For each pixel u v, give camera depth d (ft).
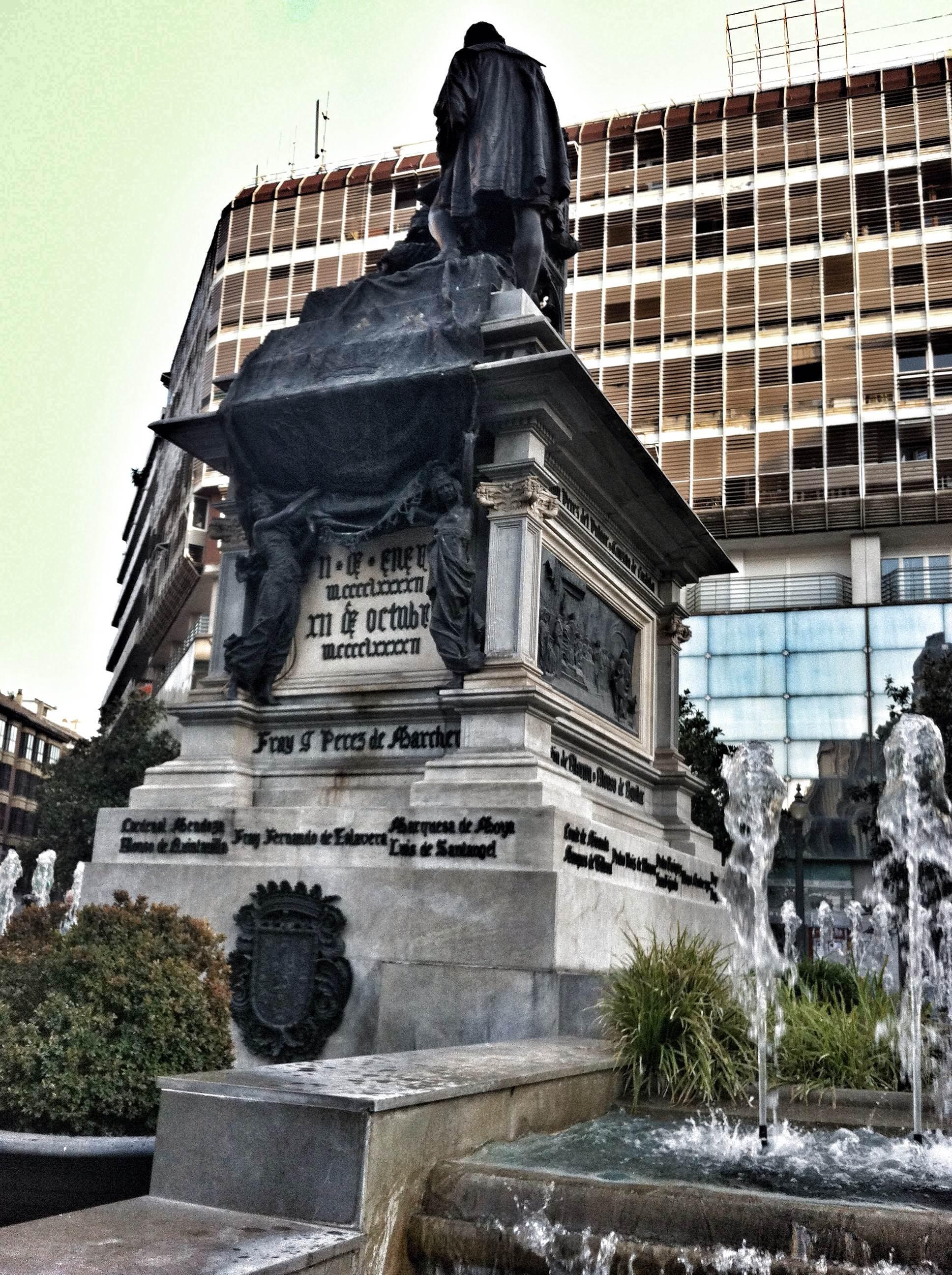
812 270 141.38
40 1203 16.75
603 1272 12.46
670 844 40.50
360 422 33.14
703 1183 14.52
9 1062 18.26
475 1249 13.01
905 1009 24.57
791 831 106.73
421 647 32.65
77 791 105.09
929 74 143.54
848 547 133.80
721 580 133.49
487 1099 15.69
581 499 36.22
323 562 34.83
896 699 90.48
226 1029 20.38
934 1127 19.06
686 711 93.25
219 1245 11.38
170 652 182.60
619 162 151.64
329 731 32.99
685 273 145.59
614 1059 20.58
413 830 28.73
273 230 161.07
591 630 36.63
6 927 22.12
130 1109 18.31
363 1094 13.15
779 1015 24.43
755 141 147.23
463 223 38.09
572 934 27.04
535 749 30.07
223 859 30.78
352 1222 12.43
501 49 38.73
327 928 28.12
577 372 31.35
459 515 31.60
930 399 133.39
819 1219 12.48
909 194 140.56
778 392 138.31
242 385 35.76
